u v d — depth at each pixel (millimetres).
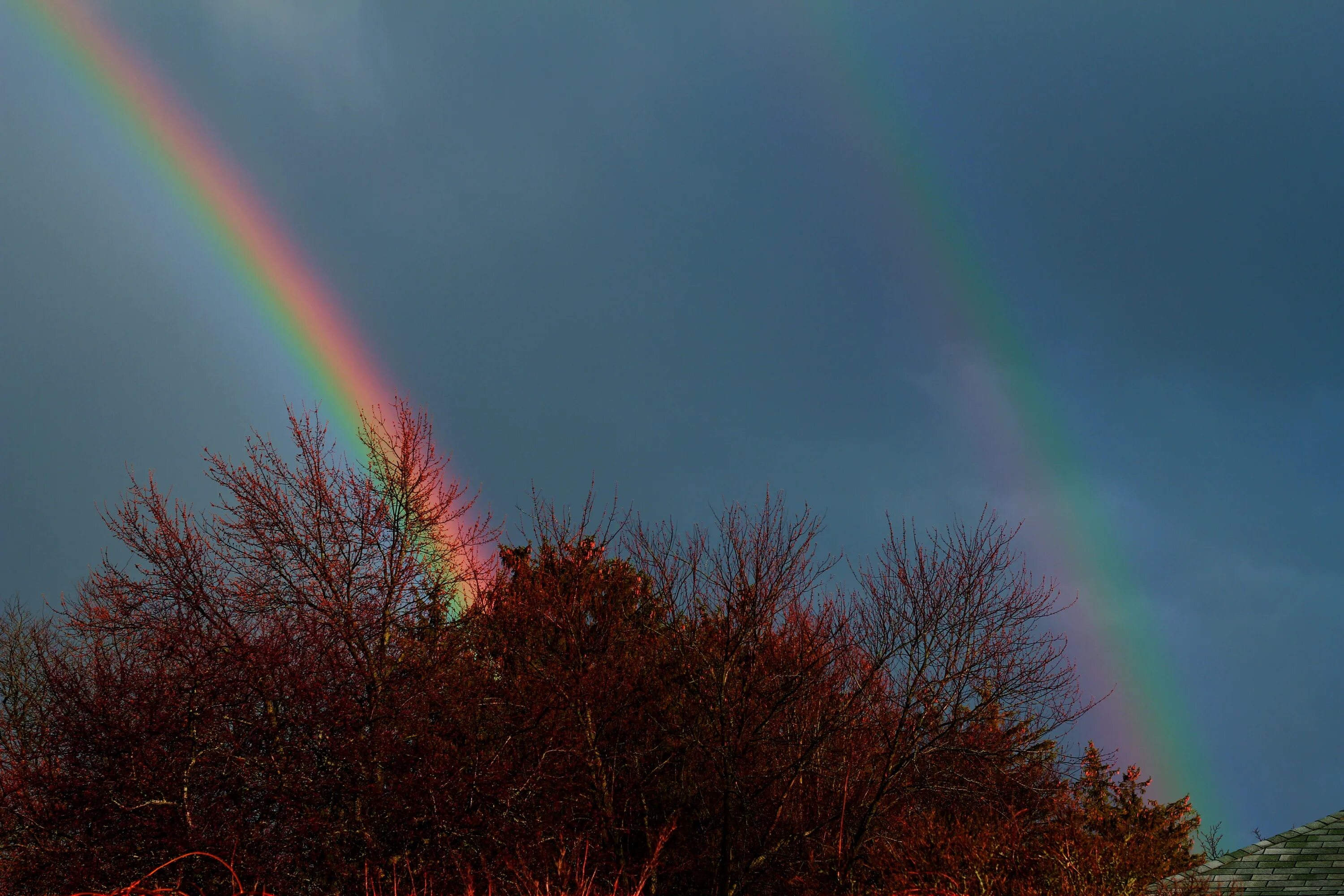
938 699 16469
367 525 17234
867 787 16484
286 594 16609
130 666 16141
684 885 16703
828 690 17172
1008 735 16656
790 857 16641
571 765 16312
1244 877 12023
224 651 15703
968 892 13945
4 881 14680
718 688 16391
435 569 17594
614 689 17000
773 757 17016
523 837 14648
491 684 17031
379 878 13906
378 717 15508
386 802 14727
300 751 15203
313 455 17531
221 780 15125
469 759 15555
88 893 7988
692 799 16969
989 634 16625
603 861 15016
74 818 14641
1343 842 12094
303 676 15477
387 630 16484
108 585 16172
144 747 14773
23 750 15773
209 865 14477
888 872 15719
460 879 14102
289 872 14586
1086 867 14672
